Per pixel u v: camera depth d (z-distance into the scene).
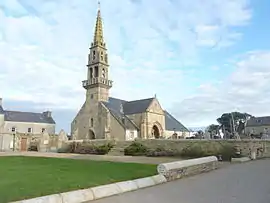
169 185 10.11
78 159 22.94
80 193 7.76
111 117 51.56
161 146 32.72
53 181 9.69
